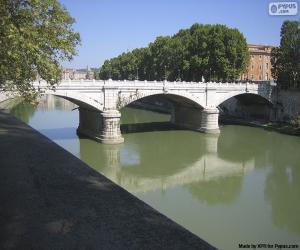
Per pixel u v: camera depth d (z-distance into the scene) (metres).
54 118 84.88
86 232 11.13
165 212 31.06
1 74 19.19
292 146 58.19
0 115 38.53
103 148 53.31
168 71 97.19
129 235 10.95
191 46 85.75
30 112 98.25
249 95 79.06
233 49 80.00
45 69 21.02
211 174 43.56
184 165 47.06
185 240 10.68
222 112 91.06
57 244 10.44
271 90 76.94
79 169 18.03
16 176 16.67
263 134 67.50
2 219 12.08
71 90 53.16
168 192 36.94
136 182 40.03
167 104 107.81
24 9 18.28
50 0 19.30
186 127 72.75
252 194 36.50
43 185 15.48
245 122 78.94
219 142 60.59
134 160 48.41
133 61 126.56
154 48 104.06
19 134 26.92
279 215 30.66
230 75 80.81
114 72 146.75
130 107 116.38
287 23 72.94
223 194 36.50
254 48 124.50
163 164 47.19
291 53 72.69
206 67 82.12
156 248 10.16
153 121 83.44
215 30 81.25
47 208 12.98
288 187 38.84
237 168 46.25
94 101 55.34
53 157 20.31
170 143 59.19
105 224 11.67
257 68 118.50
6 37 16.11
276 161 49.53
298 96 72.44
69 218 12.14
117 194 14.53
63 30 21.11
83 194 14.46
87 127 61.88
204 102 67.81
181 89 64.50
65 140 57.12
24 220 11.99
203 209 31.98
